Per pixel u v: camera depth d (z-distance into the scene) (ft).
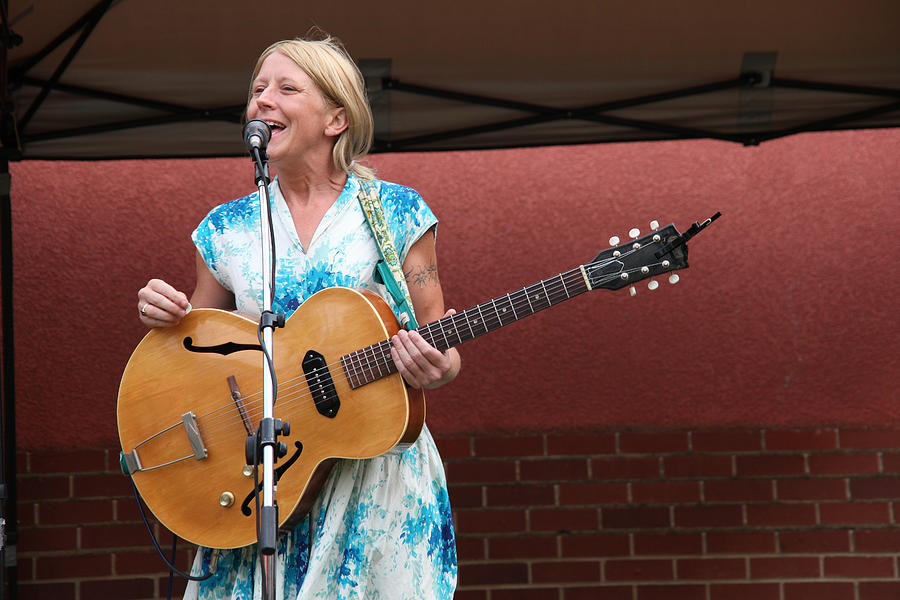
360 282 10.06
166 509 9.85
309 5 14.89
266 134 9.63
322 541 9.48
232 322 9.95
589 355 19.58
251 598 9.70
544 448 19.40
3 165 15.49
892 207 19.70
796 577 19.06
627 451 19.39
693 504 19.26
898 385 19.39
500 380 19.53
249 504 9.70
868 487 19.20
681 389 19.51
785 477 19.26
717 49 16.01
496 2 14.90
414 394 9.62
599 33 15.65
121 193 19.72
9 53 15.39
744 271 19.67
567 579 19.13
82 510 19.06
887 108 16.96
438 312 10.30
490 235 19.72
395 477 9.75
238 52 15.84
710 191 19.79
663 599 19.06
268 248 9.16
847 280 19.60
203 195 19.84
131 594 18.94
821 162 19.79
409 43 15.88
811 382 19.44
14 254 19.43
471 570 19.12
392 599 9.66
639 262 9.74
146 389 9.99
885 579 19.01
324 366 9.60
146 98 16.66
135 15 14.87
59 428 19.21
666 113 17.37
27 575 18.84
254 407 9.75
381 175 19.75
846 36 15.58
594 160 19.90
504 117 17.44
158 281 9.89
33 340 19.31
